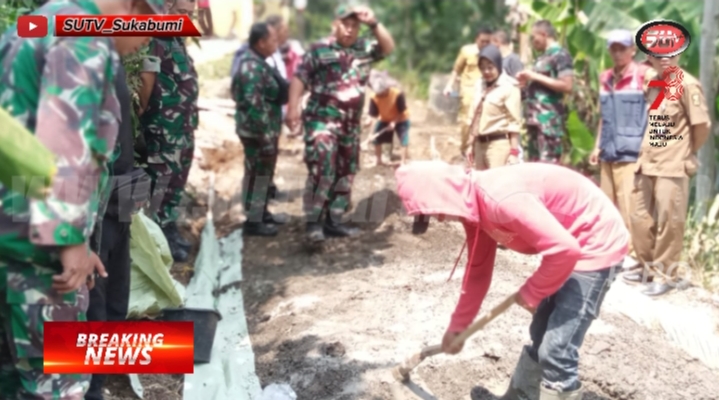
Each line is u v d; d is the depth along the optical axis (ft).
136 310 14.96
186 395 13.97
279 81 22.85
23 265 9.72
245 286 19.15
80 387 10.37
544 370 11.81
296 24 66.23
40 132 9.19
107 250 12.38
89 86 9.32
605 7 25.77
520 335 14.94
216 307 18.04
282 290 18.51
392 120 26.02
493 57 20.70
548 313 12.30
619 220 11.66
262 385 14.07
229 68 40.52
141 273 15.21
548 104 23.29
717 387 13.73
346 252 20.68
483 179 11.03
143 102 17.38
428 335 15.14
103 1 9.84
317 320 16.24
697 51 23.06
